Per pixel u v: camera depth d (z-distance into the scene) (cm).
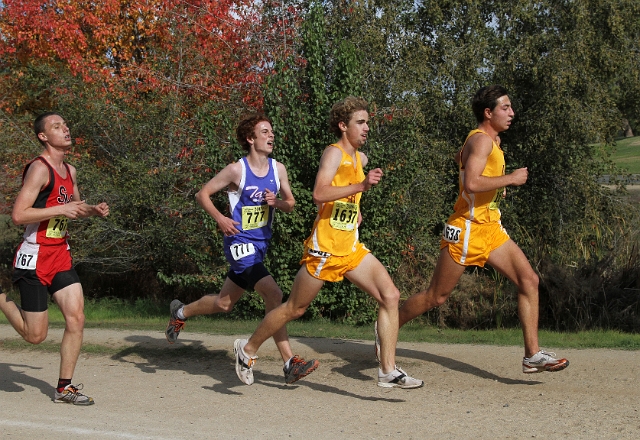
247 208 1064
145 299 2811
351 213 959
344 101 966
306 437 843
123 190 2597
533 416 910
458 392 1041
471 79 2934
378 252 2241
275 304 1062
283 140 2156
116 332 1645
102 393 1085
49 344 1511
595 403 962
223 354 1370
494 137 1077
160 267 2734
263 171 1072
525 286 1066
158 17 3116
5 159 2823
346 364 1250
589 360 1216
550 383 1074
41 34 3070
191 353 1383
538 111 2894
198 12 2945
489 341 1486
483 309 2172
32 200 989
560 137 2873
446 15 3169
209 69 2800
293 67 2294
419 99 2906
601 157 3094
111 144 2752
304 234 2170
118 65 3291
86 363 1323
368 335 1625
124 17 3192
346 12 2891
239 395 1060
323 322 2181
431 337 1566
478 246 1055
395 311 978
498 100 1048
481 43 2941
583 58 2875
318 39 2198
